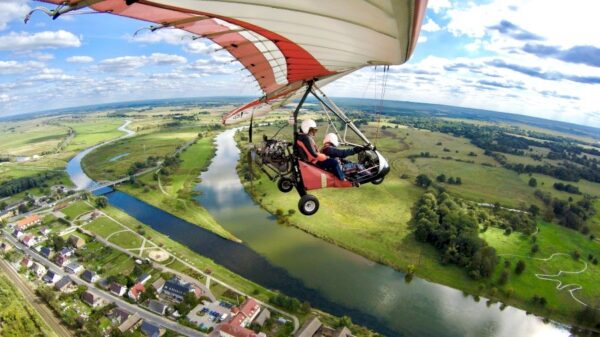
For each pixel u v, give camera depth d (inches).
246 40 286.0
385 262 2405.3
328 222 3034.0
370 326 1779.0
